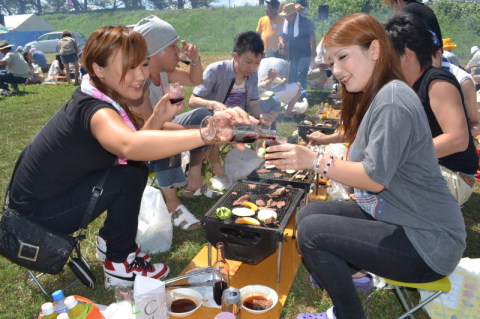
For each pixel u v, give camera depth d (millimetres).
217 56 19750
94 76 2039
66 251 2131
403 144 1598
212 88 4051
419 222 1724
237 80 4121
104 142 1817
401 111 1600
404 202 1741
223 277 2238
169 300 2223
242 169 4070
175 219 3275
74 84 12883
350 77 1802
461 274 2176
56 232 2146
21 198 2141
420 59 2447
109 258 2400
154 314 1938
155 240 2877
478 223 3371
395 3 3564
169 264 2768
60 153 2027
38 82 13445
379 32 1719
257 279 2531
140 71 1996
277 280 2475
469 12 19562
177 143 1651
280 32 8867
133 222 2357
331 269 1822
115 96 2066
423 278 1772
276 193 2723
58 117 2064
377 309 2328
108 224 2326
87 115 1911
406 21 2453
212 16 30562
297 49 8703
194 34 28172
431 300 1976
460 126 2299
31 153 2109
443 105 2338
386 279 1833
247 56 3857
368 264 1784
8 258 2143
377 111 1653
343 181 1691
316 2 20344
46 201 2182
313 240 1816
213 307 2234
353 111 2096
